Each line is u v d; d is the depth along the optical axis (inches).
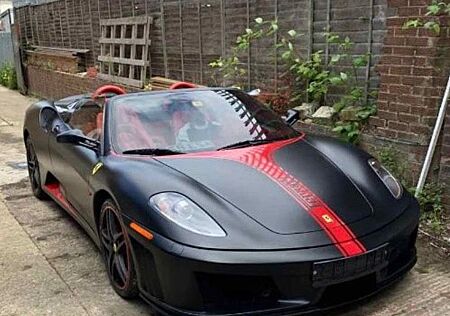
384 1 182.4
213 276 92.0
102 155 125.6
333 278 92.9
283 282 91.6
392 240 100.0
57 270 132.3
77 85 430.9
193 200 99.3
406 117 164.9
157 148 121.9
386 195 110.7
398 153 168.7
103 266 133.7
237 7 253.0
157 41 327.9
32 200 193.6
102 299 116.4
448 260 128.0
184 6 294.5
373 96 190.5
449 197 154.9
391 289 114.3
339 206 102.0
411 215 109.4
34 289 122.4
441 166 157.6
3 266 135.7
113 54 375.9
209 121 130.9
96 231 130.4
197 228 94.0
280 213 97.3
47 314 111.0
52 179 180.2
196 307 93.7
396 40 164.7
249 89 253.4
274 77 236.4
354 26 195.6
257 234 92.9
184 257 91.7
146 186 104.8
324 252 92.1
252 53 248.2
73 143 133.2
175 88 164.4
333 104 209.0
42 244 149.9
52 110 174.1
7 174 233.5
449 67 156.8
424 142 160.1
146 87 323.3
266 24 236.1
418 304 108.2
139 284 104.7
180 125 128.6
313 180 108.5
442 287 114.9
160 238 95.3
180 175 107.0
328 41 197.6
